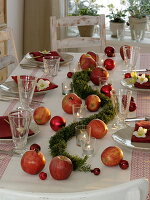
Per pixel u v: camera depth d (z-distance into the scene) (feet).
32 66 7.83
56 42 9.24
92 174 4.13
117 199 3.12
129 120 5.40
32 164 4.06
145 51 12.50
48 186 3.92
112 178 4.08
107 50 8.71
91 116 5.17
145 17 12.45
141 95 6.46
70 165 3.99
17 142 4.51
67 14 13.35
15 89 6.50
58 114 5.69
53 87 6.45
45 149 4.63
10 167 4.26
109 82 6.78
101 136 4.88
